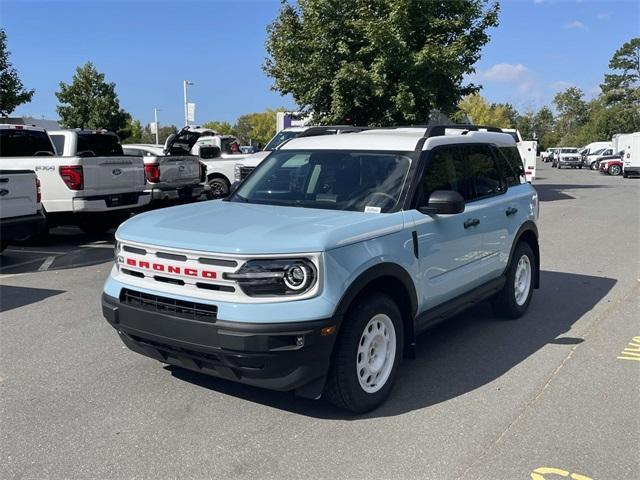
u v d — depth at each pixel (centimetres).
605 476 337
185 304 380
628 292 764
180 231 402
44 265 911
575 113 11806
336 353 388
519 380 475
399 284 437
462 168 542
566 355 533
